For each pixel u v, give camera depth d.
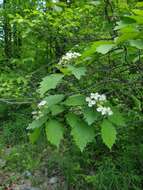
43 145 6.12
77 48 3.93
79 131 1.90
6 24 7.52
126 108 3.38
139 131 4.99
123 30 1.99
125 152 5.11
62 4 4.85
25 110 7.35
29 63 6.69
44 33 5.05
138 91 3.32
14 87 5.29
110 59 2.79
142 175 4.91
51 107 2.03
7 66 6.98
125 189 4.65
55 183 5.31
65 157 5.48
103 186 4.69
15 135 6.75
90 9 4.77
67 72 2.06
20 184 5.43
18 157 5.98
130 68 2.81
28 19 5.09
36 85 5.12
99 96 2.04
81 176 5.15
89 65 2.51
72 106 2.03
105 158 5.17
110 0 3.98
